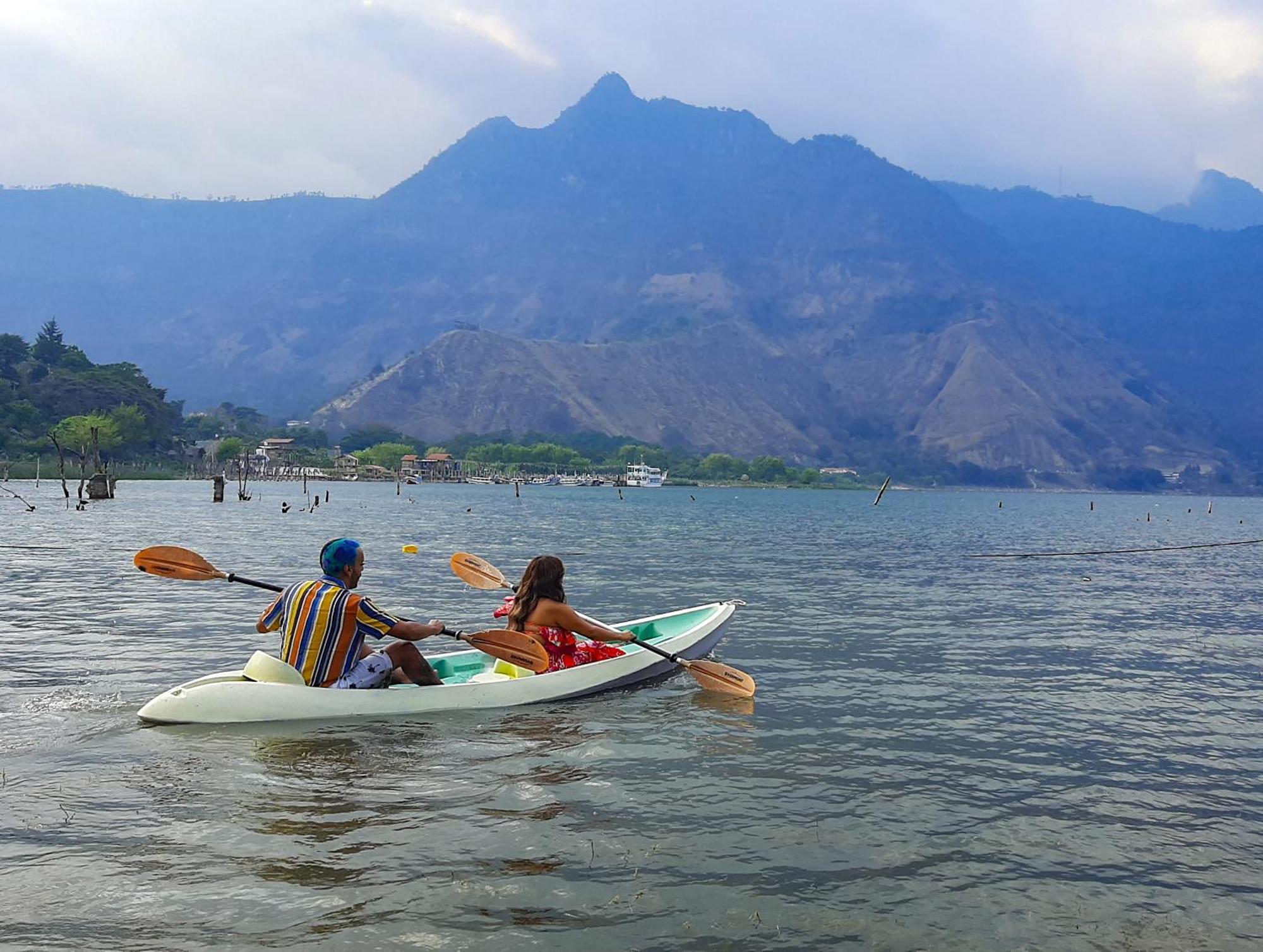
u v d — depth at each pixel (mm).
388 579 22312
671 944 5156
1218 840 6965
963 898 5871
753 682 10828
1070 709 10938
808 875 6125
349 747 8617
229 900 5508
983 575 27859
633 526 55156
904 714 10492
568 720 9875
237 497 91812
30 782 7516
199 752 8359
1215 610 20531
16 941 5004
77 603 17344
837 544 41500
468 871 5996
